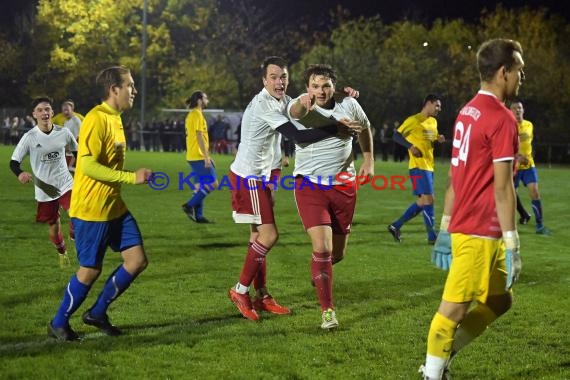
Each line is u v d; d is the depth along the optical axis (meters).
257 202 7.49
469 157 4.99
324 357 6.05
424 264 10.30
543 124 44.19
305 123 7.32
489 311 5.38
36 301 7.82
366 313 7.54
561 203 19.44
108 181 6.22
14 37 63.25
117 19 59.41
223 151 43.84
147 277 9.16
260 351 6.20
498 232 5.01
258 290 7.61
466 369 5.82
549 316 7.45
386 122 47.47
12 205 16.75
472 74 47.78
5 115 57.28
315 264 7.01
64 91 60.44
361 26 54.25
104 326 6.64
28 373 5.55
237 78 55.50
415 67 49.50
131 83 6.52
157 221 14.52
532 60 45.69
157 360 5.91
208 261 10.33
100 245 6.42
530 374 5.71
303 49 56.81
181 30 59.41
